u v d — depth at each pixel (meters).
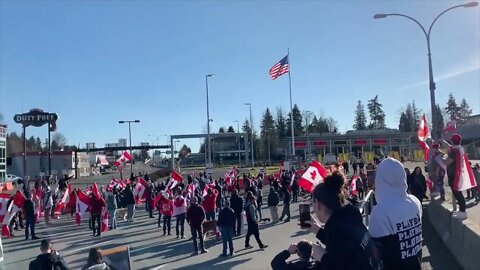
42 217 28.22
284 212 23.03
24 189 26.94
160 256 14.87
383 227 3.42
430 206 16.39
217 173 69.94
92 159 126.44
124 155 42.06
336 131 137.88
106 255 7.50
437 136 25.00
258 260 13.47
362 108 145.12
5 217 20.05
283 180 31.00
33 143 142.25
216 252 15.20
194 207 15.39
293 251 4.30
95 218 20.36
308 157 68.00
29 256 15.84
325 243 3.07
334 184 3.12
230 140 116.31
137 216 28.08
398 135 91.19
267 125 122.38
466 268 9.24
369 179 24.47
